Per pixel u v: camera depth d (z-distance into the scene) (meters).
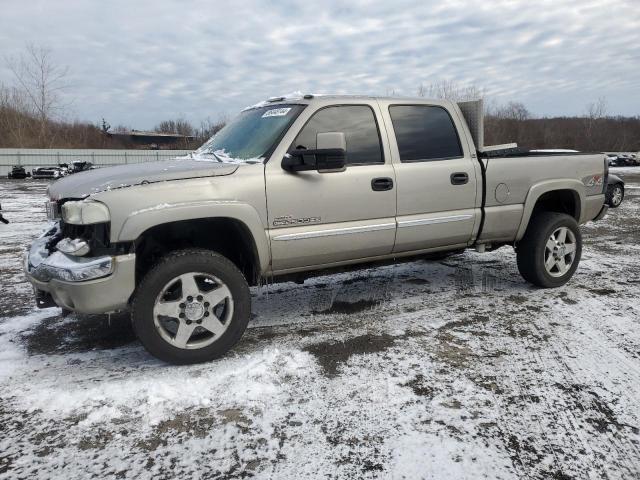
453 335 3.83
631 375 3.15
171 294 3.33
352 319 4.21
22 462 2.36
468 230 4.45
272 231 3.55
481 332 3.88
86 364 3.40
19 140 55.53
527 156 4.75
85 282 3.03
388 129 4.08
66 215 3.07
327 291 5.05
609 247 7.38
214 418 2.71
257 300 4.79
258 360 3.40
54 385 3.09
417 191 4.12
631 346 3.60
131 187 3.14
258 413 2.75
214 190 3.32
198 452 2.43
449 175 4.27
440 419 2.67
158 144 73.44
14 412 2.79
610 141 68.44
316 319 4.23
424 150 4.25
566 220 4.94
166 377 3.17
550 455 2.36
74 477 2.25
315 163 3.52
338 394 2.94
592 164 5.18
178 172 3.32
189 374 3.21
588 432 2.54
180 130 78.00
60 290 3.13
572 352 3.50
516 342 3.68
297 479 2.23
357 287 5.19
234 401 2.88
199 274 3.30
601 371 3.21
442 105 4.43
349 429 2.59
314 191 3.67
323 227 3.74
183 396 2.94
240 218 3.38
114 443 2.50
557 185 4.86
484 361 3.37
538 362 3.35
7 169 49.47
